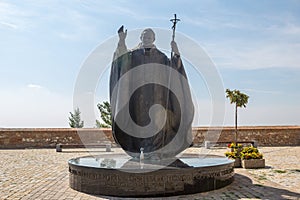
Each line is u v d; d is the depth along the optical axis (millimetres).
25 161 15195
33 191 8414
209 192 8141
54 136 23625
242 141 23016
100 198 7656
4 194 8117
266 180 9797
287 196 7781
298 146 23766
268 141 24797
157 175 7723
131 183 7715
